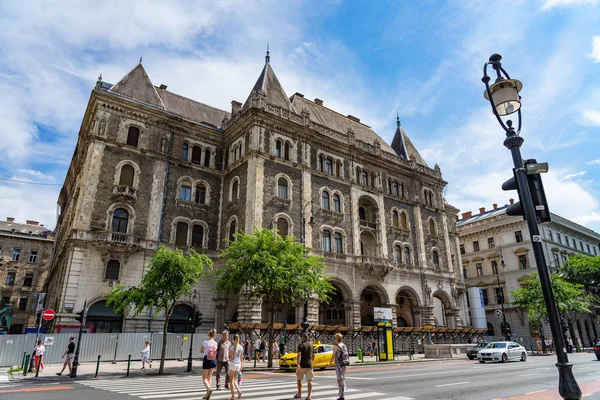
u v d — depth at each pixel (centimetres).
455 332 4594
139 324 3225
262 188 3647
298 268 2673
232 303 3662
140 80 4062
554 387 1455
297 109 4559
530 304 4497
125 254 3291
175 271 2269
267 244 2722
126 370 2277
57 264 4162
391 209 4759
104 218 3309
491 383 1582
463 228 6856
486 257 6450
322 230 3978
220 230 3922
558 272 5850
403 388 1450
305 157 4091
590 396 1207
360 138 5122
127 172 3562
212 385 1588
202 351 1237
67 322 2930
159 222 3562
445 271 5062
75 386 1600
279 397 1243
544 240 6056
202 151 4138
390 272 4372
